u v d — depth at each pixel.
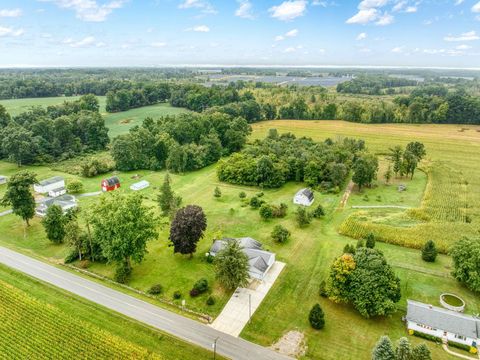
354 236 70.12
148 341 44.12
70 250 65.75
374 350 38.47
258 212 82.31
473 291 53.66
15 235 71.69
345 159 109.56
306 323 47.16
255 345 43.59
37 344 43.47
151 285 55.66
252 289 54.28
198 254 64.19
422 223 74.12
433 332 44.78
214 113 147.25
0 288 53.69
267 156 100.25
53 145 126.56
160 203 79.25
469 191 93.50
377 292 46.56
